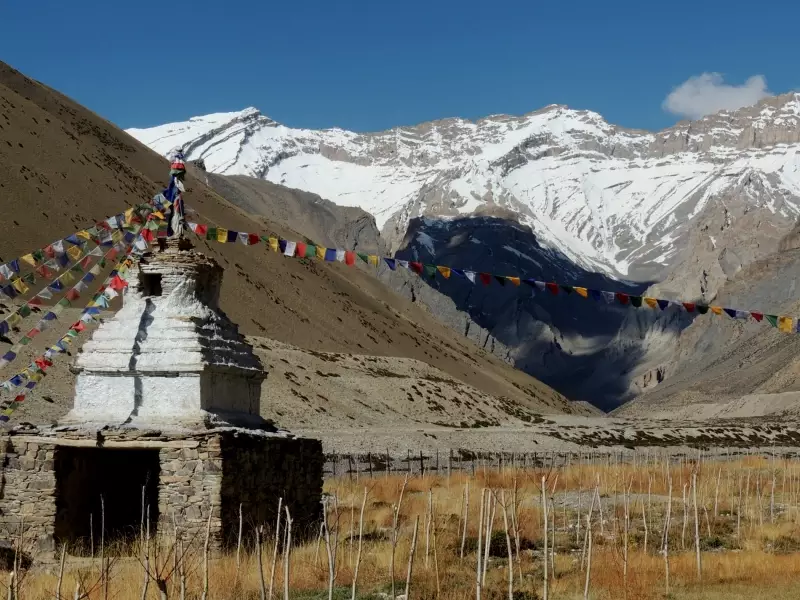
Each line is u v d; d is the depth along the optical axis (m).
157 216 31.19
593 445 100.56
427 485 44.69
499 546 29.50
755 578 26.16
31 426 30.00
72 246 30.16
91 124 195.25
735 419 158.75
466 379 167.50
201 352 30.41
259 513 29.34
